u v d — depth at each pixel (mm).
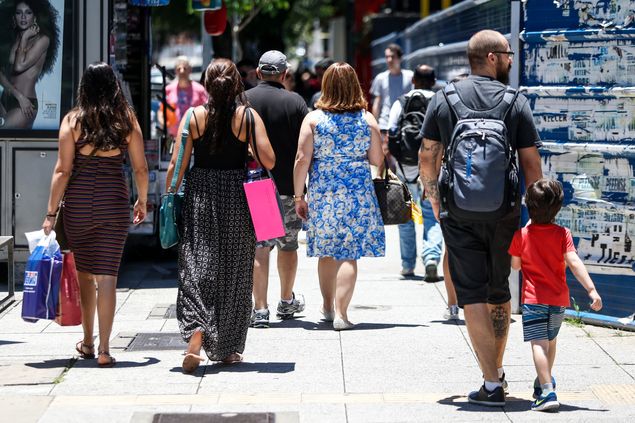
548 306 13172
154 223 25188
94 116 14789
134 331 17656
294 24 68875
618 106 17047
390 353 16109
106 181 15023
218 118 14852
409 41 49719
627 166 17047
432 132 13516
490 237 13164
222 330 14953
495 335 13656
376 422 12688
